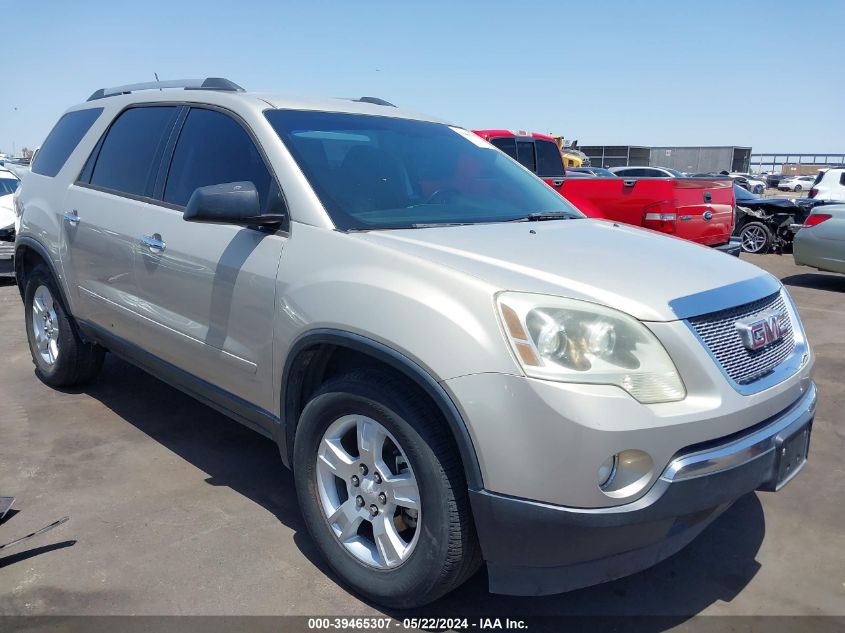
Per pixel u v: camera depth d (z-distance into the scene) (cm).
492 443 228
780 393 262
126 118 431
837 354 650
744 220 1493
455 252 267
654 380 232
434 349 238
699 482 233
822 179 2022
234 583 287
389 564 266
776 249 1462
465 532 244
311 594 282
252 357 311
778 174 5875
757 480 250
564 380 224
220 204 290
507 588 245
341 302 266
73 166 458
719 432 237
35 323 510
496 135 1080
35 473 378
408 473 260
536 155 1155
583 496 224
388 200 326
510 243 287
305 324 278
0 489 360
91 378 505
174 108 393
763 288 285
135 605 271
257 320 304
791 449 267
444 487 242
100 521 331
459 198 357
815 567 311
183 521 334
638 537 234
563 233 321
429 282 249
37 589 279
